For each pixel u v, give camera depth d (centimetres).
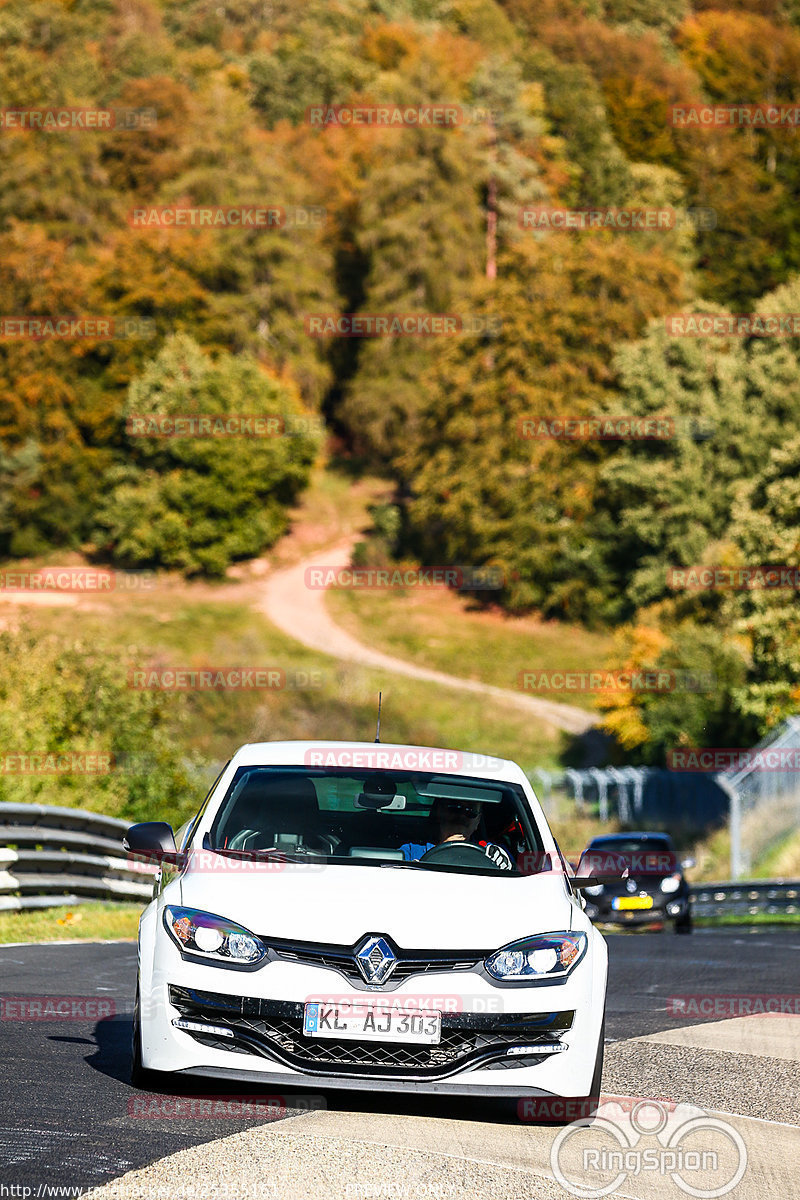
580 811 18288
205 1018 2150
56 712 9906
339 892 2238
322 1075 2131
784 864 13200
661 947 6309
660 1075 2781
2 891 5628
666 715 18688
